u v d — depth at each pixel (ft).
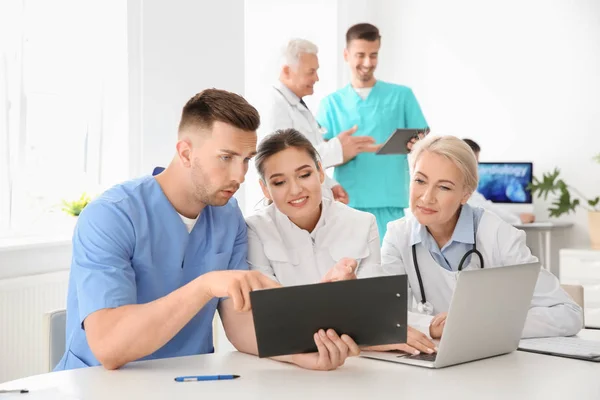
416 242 7.39
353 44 14.32
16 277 11.25
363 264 7.38
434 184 7.02
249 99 17.17
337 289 5.04
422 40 19.62
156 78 12.81
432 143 7.13
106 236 5.90
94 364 6.07
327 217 7.39
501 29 18.80
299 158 6.95
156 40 12.76
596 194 17.93
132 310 5.49
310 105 18.44
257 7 17.20
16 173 12.53
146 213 6.19
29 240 12.07
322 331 5.19
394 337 5.29
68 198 13.28
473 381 5.00
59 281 11.70
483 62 18.99
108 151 13.01
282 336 5.10
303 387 4.83
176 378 5.04
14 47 12.42
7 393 4.67
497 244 7.20
